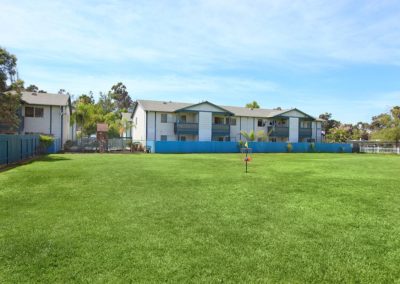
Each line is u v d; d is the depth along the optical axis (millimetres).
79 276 3488
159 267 3746
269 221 5832
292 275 3617
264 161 21422
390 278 3588
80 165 15953
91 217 5914
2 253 4117
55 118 31750
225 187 9477
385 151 43344
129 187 9273
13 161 17406
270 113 46938
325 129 74875
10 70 21453
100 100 69938
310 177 12133
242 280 3469
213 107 40750
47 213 6176
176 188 9203
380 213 6508
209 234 5012
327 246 4559
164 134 39062
